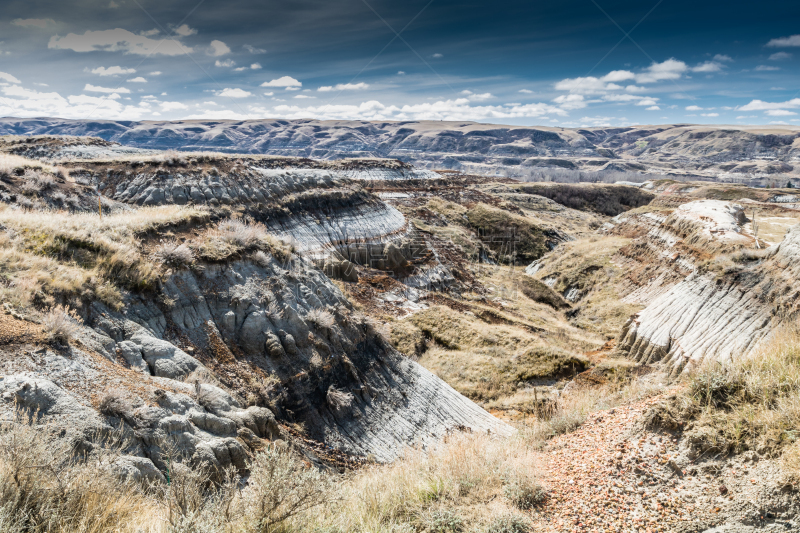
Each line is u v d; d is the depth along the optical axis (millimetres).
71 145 54688
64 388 7992
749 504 5219
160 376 10938
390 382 18469
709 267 28750
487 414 20750
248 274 16625
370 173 84438
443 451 9609
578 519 6008
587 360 28422
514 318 36906
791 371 6629
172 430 8297
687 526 5383
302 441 12961
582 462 7301
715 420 6543
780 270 23500
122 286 12953
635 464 6688
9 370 7629
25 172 24016
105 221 15883
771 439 5730
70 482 5195
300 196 39188
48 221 14070
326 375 15773
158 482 6926
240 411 10797
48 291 10633
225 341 14305
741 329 23109
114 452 7051
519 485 6781
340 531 5832
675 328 27266
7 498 4566
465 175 133875
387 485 7727
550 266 56344
